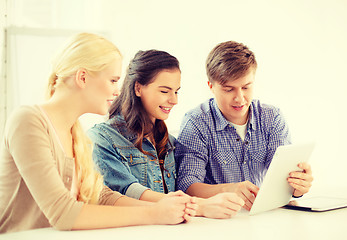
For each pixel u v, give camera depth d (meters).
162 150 1.65
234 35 3.58
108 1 3.43
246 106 1.67
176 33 3.52
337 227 1.00
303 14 3.58
